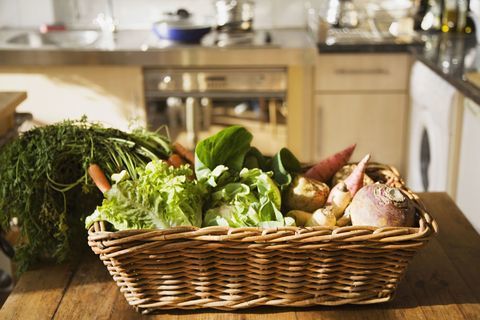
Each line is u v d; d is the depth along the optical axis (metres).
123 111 3.79
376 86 3.79
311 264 1.30
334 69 3.74
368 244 1.27
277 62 3.66
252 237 1.25
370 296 1.36
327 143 3.90
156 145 1.66
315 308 1.38
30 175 1.54
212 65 3.66
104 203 1.34
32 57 3.66
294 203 1.45
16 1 4.33
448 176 3.16
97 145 1.56
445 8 3.93
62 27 4.23
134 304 1.36
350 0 3.93
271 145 3.87
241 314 1.36
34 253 1.59
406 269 1.41
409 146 3.79
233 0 3.95
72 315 1.38
